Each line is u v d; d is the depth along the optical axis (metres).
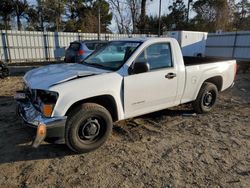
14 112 5.35
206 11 42.38
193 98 5.15
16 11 34.19
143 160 3.51
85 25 35.38
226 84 5.82
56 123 3.27
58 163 3.40
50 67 4.34
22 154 3.60
